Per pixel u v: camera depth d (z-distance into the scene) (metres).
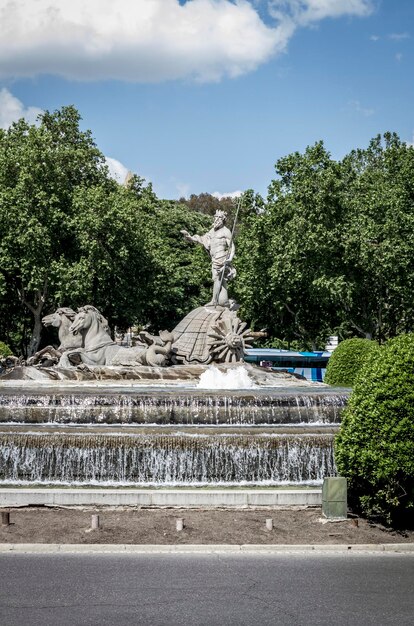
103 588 12.88
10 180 55.88
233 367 35.91
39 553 15.07
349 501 18.84
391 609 12.04
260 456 21.30
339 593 12.83
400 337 18.14
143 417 24.12
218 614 11.70
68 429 22.48
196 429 22.64
